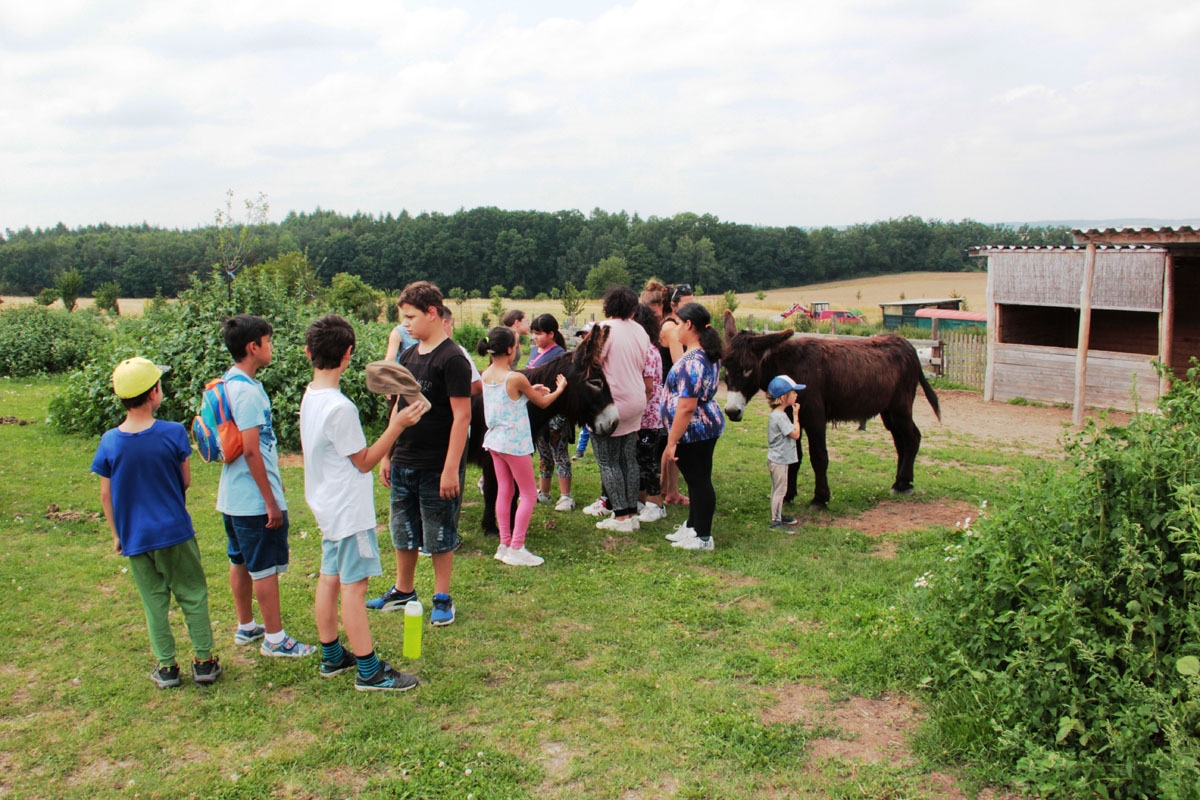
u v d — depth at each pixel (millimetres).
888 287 97250
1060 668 3275
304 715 3656
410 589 4816
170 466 3758
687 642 4445
